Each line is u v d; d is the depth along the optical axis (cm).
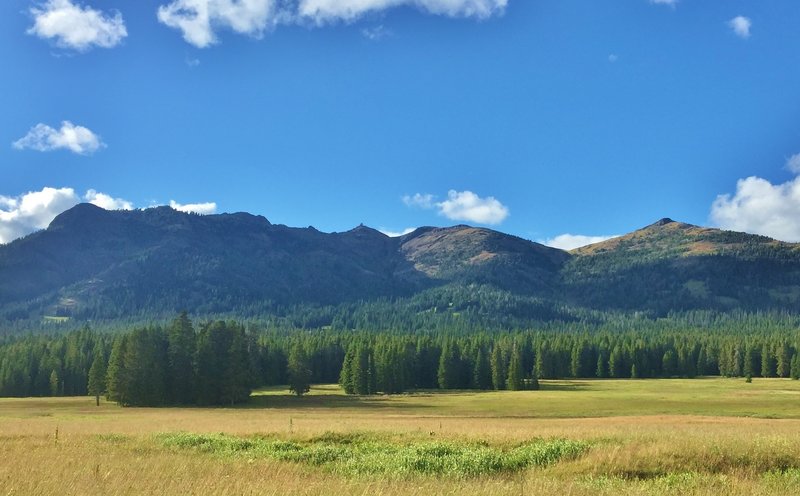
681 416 5931
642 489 1647
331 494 1406
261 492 1403
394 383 12419
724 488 1672
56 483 1466
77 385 12456
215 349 9575
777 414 6469
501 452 2448
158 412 7406
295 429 3462
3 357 13325
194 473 1753
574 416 6544
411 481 1759
